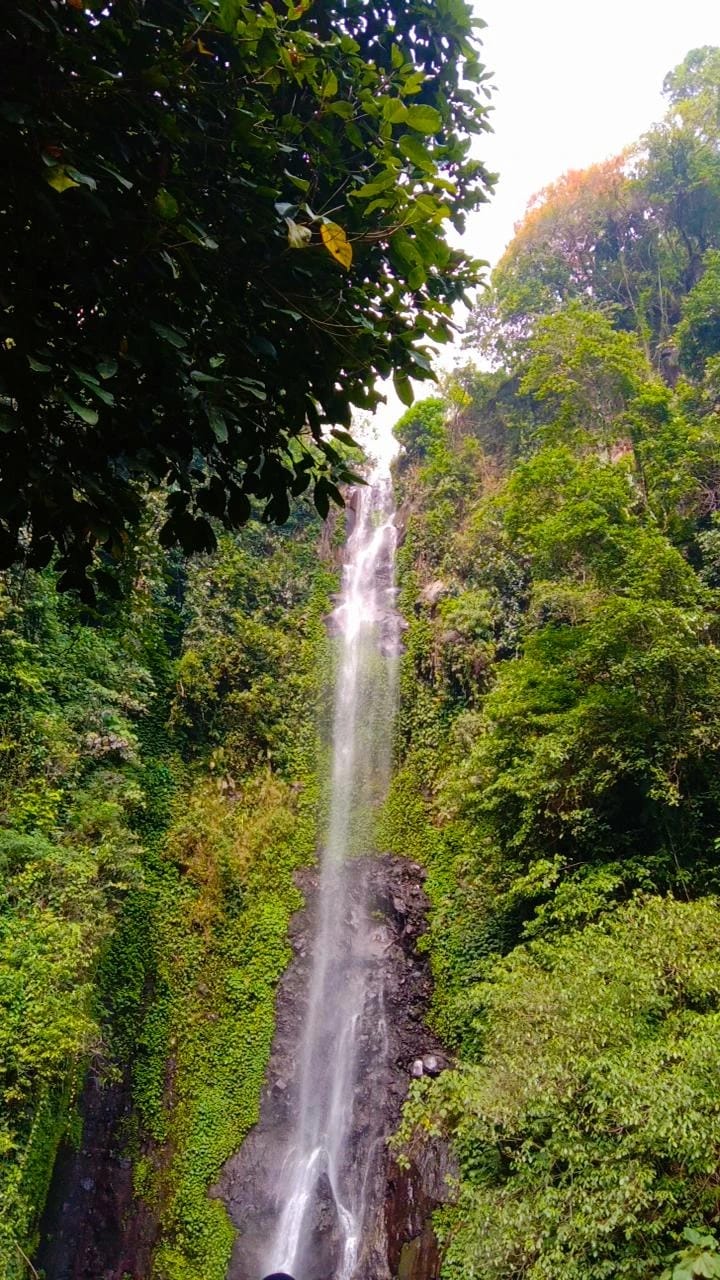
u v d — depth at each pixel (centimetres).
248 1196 1025
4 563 259
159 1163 1060
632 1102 553
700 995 656
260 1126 1098
